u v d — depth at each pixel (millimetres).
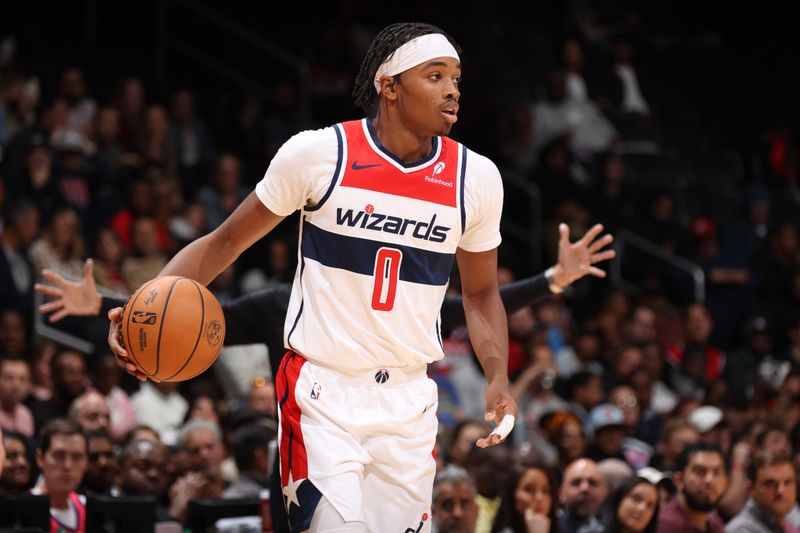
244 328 12727
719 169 41469
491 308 9625
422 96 8828
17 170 28016
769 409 26578
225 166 30422
